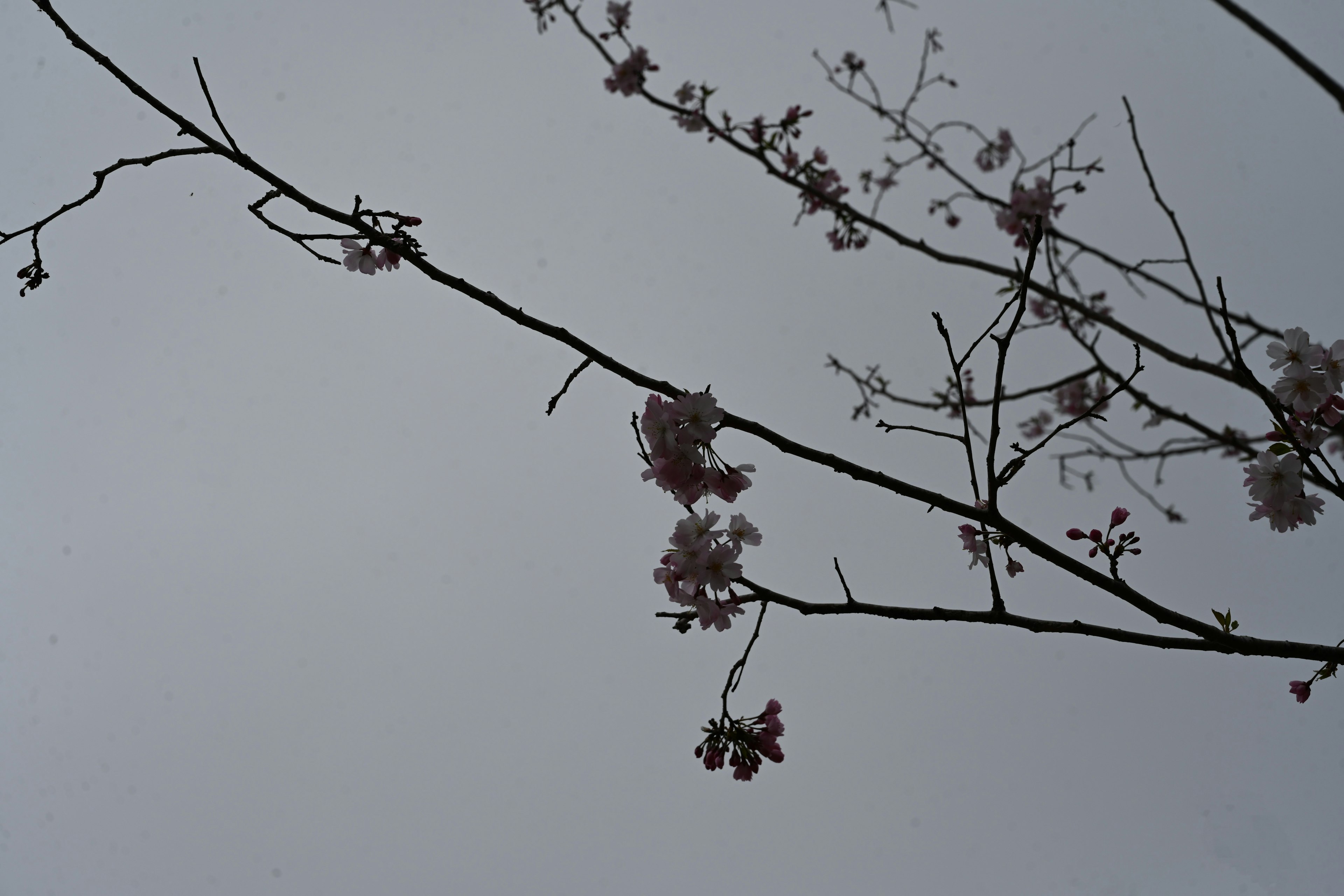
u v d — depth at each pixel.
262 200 1.80
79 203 1.79
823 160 5.07
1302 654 2.09
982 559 2.39
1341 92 2.23
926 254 4.41
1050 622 2.16
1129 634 2.15
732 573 2.04
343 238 1.82
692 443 1.94
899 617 2.17
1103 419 1.96
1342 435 2.22
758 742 2.18
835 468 2.03
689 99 4.74
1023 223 4.92
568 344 1.93
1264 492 2.16
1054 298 3.97
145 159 1.79
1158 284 4.12
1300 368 2.07
